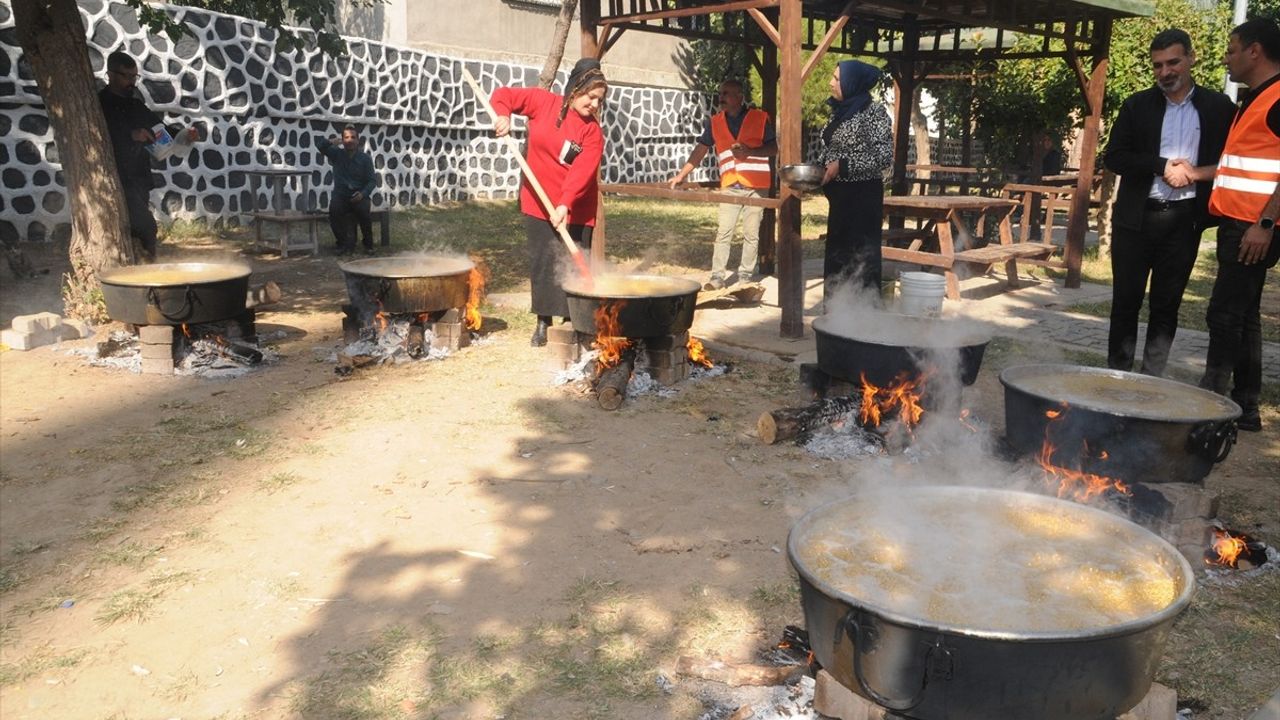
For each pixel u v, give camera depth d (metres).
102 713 2.62
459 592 3.29
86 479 4.27
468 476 4.35
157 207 13.09
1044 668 1.93
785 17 6.39
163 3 12.86
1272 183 4.54
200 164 13.50
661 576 3.41
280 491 4.16
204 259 10.91
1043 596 2.23
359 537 3.71
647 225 15.38
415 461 4.53
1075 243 9.58
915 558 2.45
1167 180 4.91
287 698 2.68
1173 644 2.97
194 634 3.02
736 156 8.88
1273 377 6.04
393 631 3.03
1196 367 6.24
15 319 6.56
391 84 16.34
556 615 3.14
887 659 2.04
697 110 22.84
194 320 5.84
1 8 11.20
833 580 2.29
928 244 10.56
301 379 5.91
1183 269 5.14
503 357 6.44
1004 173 13.79
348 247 11.67
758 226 9.01
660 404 5.45
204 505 4.01
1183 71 4.84
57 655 2.90
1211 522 3.44
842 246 6.49
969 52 10.67
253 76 14.03
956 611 2.14
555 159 6.22
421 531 3.78
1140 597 2.24
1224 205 4.71
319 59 14.95
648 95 21.41
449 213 16.11
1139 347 6.80
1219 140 4.90
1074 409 3.32
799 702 2.58
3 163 11.49
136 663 2.86
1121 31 11.26
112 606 3.17
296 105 14.67
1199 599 3.24
